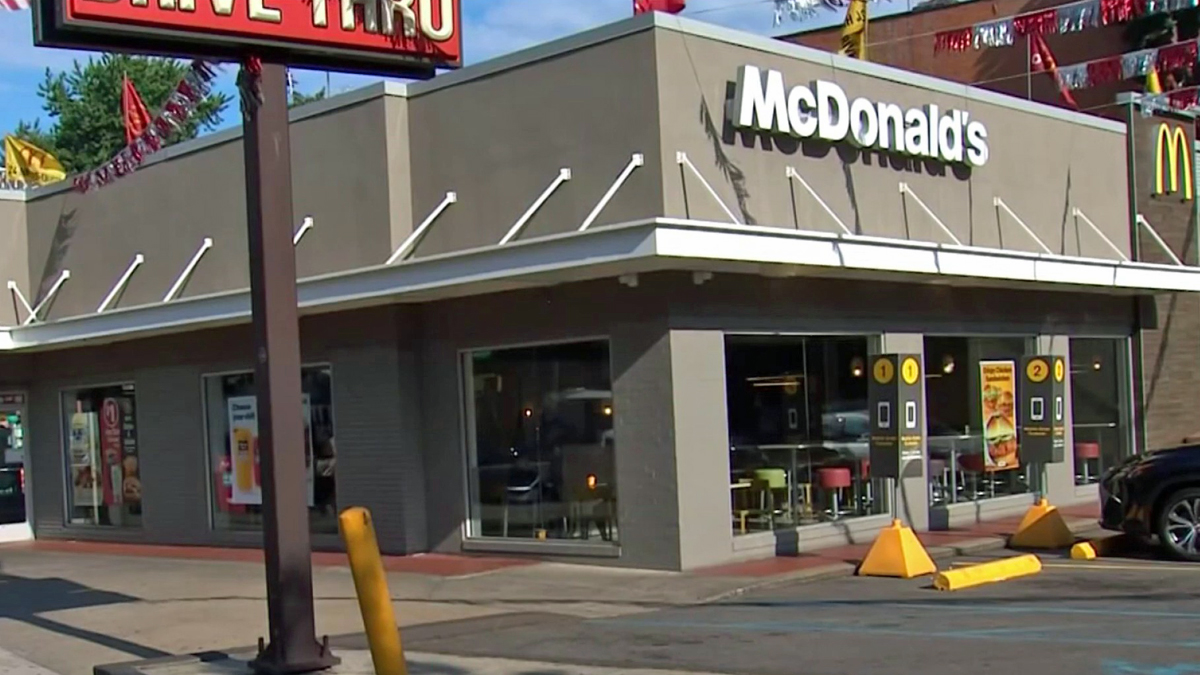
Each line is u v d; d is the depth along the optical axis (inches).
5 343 767.1
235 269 685.9
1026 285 681.0
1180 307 828.0
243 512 703.7
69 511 823.7
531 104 563.5
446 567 564.1
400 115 608.4
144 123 772.0
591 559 548.7
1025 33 613.9
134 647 411.8
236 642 414.9
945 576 474.0
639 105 526.6
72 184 787.4
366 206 612.4
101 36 331.6
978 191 685.3
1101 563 538.3
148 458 756.0
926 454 649.0
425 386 613.9
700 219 529.7
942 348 668.1
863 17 701.9
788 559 548.7
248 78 345.4
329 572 571.8
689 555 521.3
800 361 585.9
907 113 633.0
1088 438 772.6
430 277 538.9
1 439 836.6
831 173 596.1
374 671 327.0
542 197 546.6
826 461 595.2
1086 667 320.5
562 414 565.3
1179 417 823.1
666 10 579.5
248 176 347.9
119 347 774.5
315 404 653.9
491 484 594.6
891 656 345.7
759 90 552.4
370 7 367.2
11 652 410.6
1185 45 658.2
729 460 543.2
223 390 713.6
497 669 347.9
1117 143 804.6
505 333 580.1
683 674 332.8
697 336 532.1
